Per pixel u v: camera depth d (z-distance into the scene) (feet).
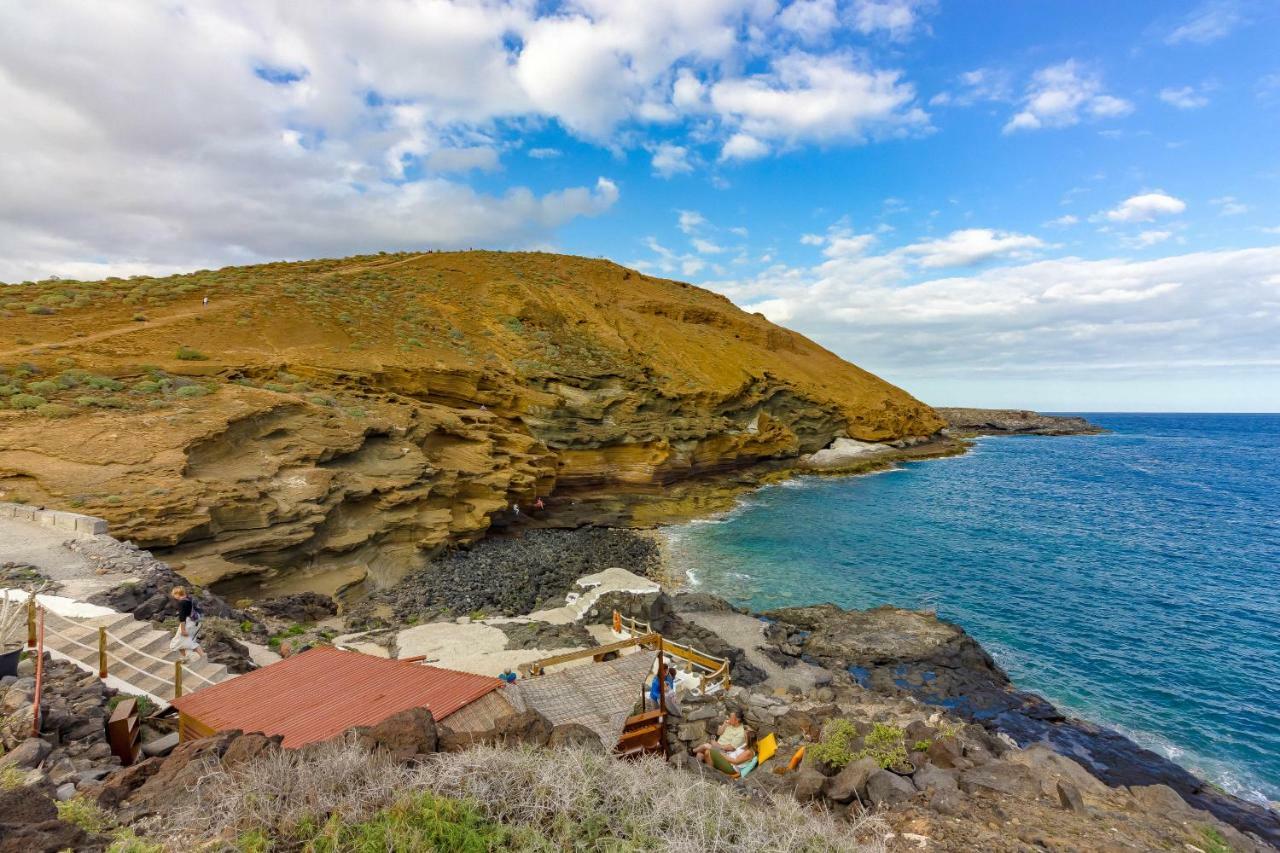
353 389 136.15
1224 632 91.15
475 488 129.49
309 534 89.61
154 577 58.80
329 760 19.04
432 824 17.21
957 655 79.15
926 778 31.22
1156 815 29.50
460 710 28.37
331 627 76.84
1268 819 50.85
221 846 15.94
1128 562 126.93
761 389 255.91
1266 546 141.28
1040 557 130.11
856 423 291.38
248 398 106.22
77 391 98.27
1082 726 65.62
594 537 138.21
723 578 115.03
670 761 33.65
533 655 63.41
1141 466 296.71
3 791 16.89
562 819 18.60
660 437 187.62
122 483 79.77
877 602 103.35
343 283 211.20
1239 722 66.74
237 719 27.91
